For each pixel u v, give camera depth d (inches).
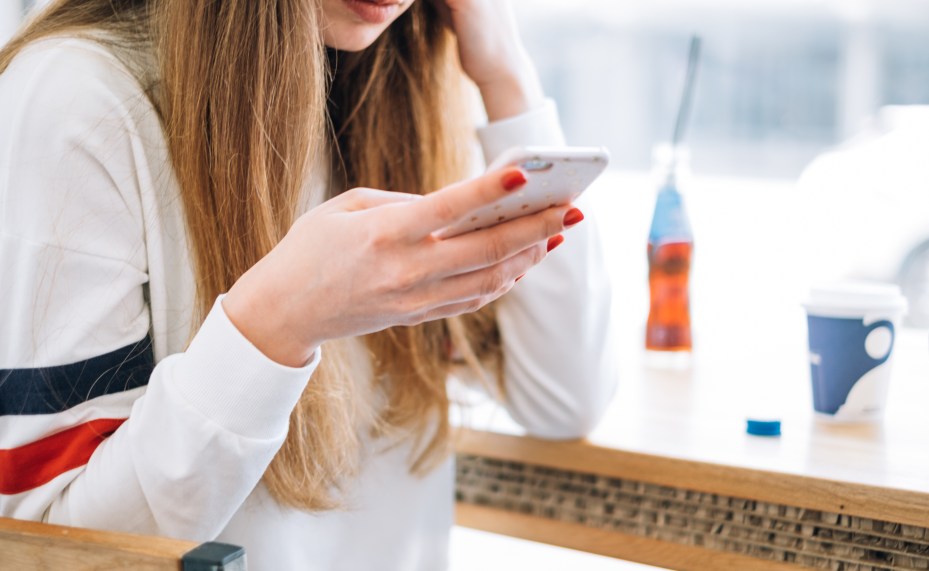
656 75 115.7
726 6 111.7
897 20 102.5
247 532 35.3
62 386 29.6
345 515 39.3
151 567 23.8
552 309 41.6
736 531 37.6
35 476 29.8
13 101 30.7
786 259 76.5
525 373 42.3
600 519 41.4
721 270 76.5
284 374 26.4
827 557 35.5
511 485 44.4
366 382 40.6
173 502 27.5
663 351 53.9
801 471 35.5
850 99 106.7
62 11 35.7
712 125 115.1
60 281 29.9
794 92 110.2
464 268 24.2
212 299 33.3
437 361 42.9
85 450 29.9
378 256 23.9
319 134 36.1
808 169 75.0
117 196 31.6
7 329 29.9
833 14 106.3
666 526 39.5
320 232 25.0
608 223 88.7
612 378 43.5
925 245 68.2
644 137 117.5
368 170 42.6
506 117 42.9
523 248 24.5
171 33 32.7
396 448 41.4
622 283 73.4
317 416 35.2
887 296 41.2
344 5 34.0
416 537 42.8
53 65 31.4
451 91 45.7
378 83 42.1
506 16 42.6
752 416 41.6
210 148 32.9
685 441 40.1
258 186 32.9
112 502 28.1
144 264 32.4
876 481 34.2
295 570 36.7
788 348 57.4
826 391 42.4
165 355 33.2
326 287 24.9
